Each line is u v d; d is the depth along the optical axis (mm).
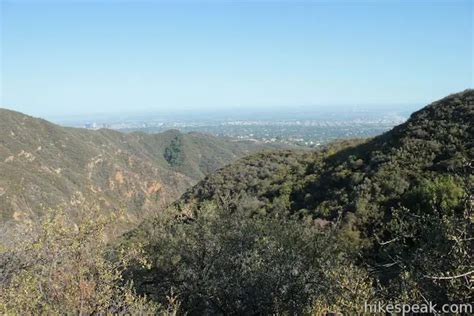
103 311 6195
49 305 6102
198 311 11156
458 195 13586
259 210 20734
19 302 5820
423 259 5418
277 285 9320
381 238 11281
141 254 9773
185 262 11484
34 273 6734
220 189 29766
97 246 7305
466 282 4699
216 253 11156
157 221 13797
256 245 10852
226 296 10258
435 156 19875
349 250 10148
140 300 7035
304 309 7742
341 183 22156
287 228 11398
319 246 10234
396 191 17719
